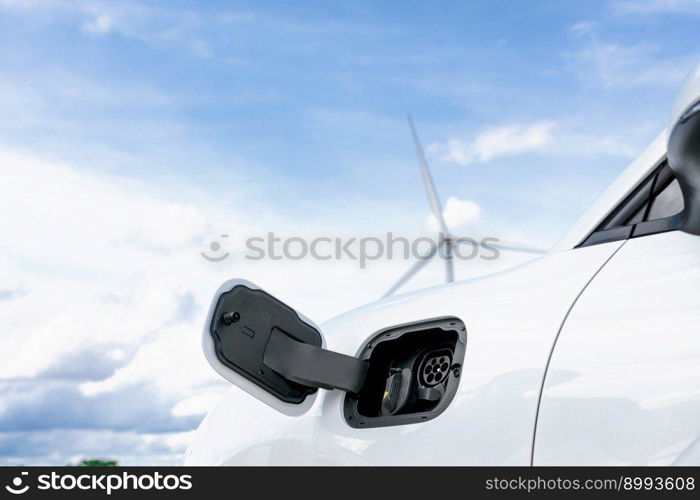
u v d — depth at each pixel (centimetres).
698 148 89
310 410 141
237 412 155
